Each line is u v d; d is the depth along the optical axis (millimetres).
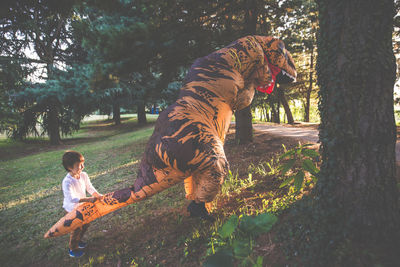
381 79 2199
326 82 2492
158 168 3252
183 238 3598
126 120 35500
